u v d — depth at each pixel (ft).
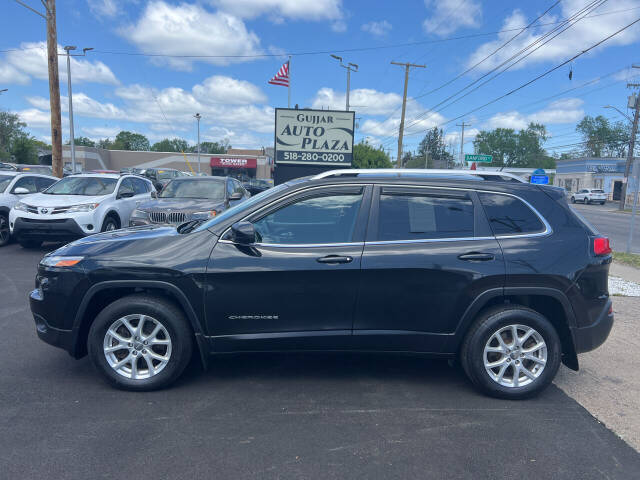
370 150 198.70
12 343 15.75
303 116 52.60
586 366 15.29
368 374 14.10
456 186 12.96
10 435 10.29
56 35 52.95
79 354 12.92
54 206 31.68
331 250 12.28
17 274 25.95
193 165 216.13
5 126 220.23
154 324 12.43
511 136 310.24
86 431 10.53
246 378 13.57
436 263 12.19
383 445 10.30
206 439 10.34
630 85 131.03
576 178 207.92
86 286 12.26
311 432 10.75
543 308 13.43
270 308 12.28
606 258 12.93
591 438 10.84
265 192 14.07
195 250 12.32
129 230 14.56
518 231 12.73
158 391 12.61
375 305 12.35
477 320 12.55
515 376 12.56
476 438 10.69
